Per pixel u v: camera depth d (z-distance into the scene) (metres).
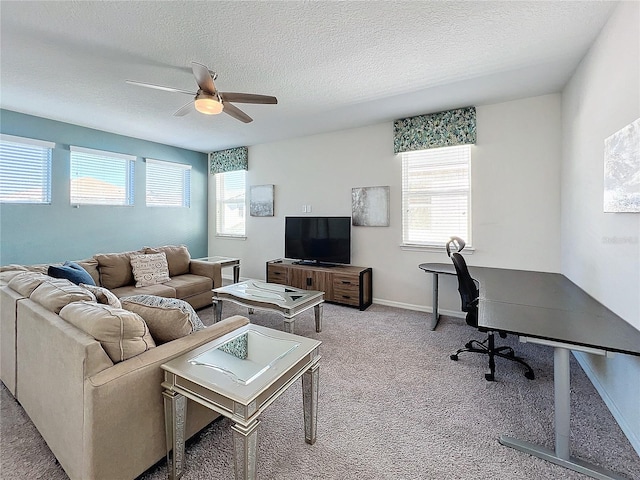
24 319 1.77
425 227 4.07
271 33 2.16
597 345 1.38
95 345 1.28
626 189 1.74
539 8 1.90
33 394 1.68
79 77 2.85
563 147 3.14
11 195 3.85
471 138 3.62
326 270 4.35
